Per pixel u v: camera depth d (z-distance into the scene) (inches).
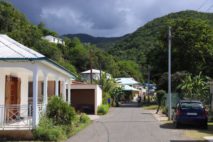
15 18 2994.6
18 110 798.5
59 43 3627.0
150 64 2662.4
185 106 940.6
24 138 668.1
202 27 2468.0
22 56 682.8
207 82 1774.1
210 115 1269.7
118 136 745.0
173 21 2516.0
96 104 1670.8
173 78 2155.5
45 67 790.5
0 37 792.3
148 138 709.3
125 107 2399.1
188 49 2426.2
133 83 3799.2
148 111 1870.1
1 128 680.4
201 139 696.4
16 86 912.3
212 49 2463.1
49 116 758.5
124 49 5403.5
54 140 663.8
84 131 849.5
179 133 805.9
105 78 2425.0
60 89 1401.3
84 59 3565.5
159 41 2566.4
